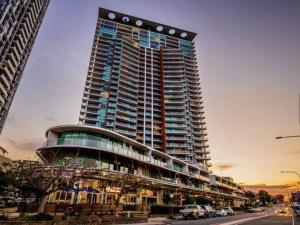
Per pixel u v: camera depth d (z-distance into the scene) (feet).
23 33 197.77
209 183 213.25
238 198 295.07
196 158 278.67
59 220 47.67
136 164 125.90
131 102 285.23
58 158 88.28
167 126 289.94
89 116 250.78
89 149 98.43
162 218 86.12
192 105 321.11
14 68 187.73
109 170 86.69
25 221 42.83
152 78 333.42
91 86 274.77
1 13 159.33
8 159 137.18
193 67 371.15
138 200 113.09
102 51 315.99
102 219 55.62
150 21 394.52
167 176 153.89
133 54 338.13
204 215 93.56
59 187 66.74
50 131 103.81
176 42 399.03
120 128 259.39
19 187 73.87
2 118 179.93
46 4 251.39
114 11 371.35
